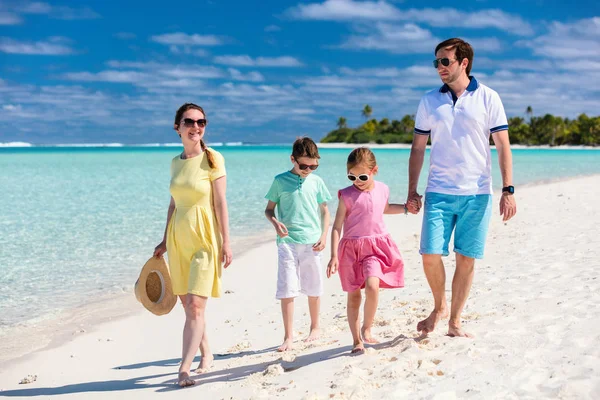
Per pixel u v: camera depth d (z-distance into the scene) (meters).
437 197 4.46
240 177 30.78
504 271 7.07
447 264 8.03
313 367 4.10
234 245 11.45
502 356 3.80
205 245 4.33
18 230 13.45
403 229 12.51
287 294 5.09
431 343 4.23
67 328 6.43
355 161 4.28
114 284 8.47
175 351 5.47
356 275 4.39
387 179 27.14
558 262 7.33
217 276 4.35
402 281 4.47
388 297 6.55
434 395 3.29
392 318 5.41
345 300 6.84
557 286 5.88
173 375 4.64
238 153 89.50
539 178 29.09
